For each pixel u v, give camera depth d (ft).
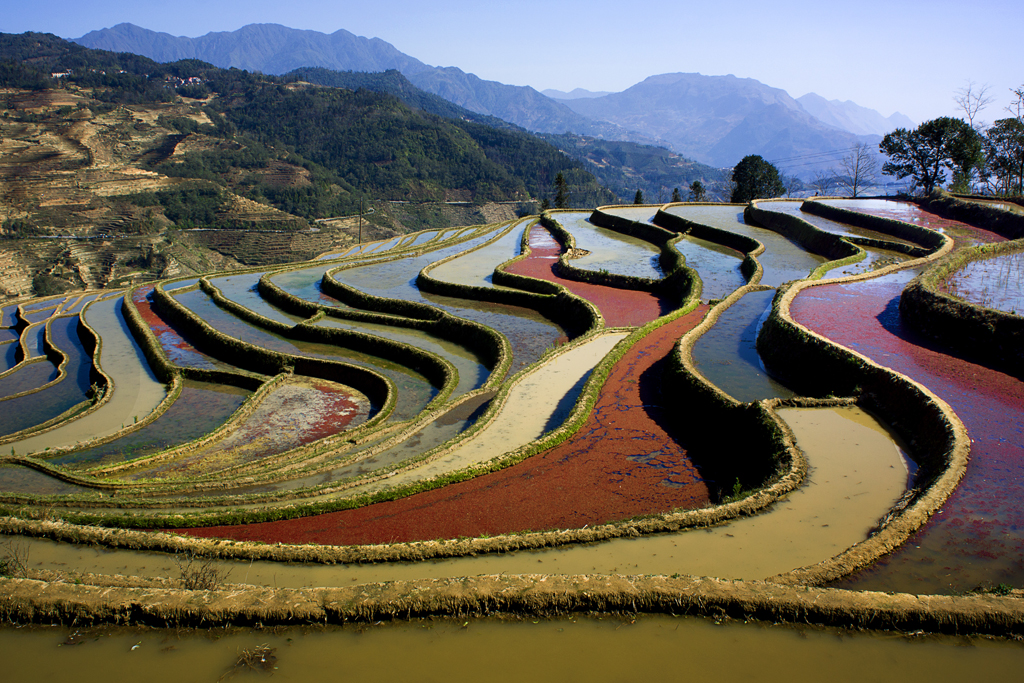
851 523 45.96
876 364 71.15
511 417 76.84
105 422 109.09
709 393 74.08
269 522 53.93
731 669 32.32
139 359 147.33
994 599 35.45
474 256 203.10
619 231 233.14
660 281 141.79
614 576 38.78
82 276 362.94
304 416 102.68
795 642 34.17
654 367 92.12
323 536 51.13
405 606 36.94
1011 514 45.03
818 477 52.85
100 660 34.45
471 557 43.96
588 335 106.83
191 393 121.49
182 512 56.85
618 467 62.75
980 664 32.32
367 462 71.20
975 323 77.51
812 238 166.40
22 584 39.45
